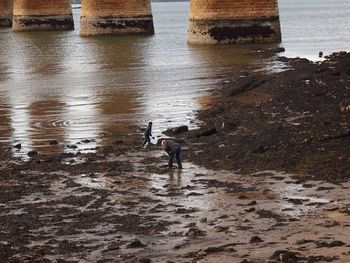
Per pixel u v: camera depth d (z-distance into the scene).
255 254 12.60
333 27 97.19
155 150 21.97
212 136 23.39
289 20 123.44
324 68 38.12
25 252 13.30
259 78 36.34
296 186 17.17
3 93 35.25
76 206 16.31
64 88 36.62
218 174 18.75
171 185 17.86
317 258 12.12
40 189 17.80
